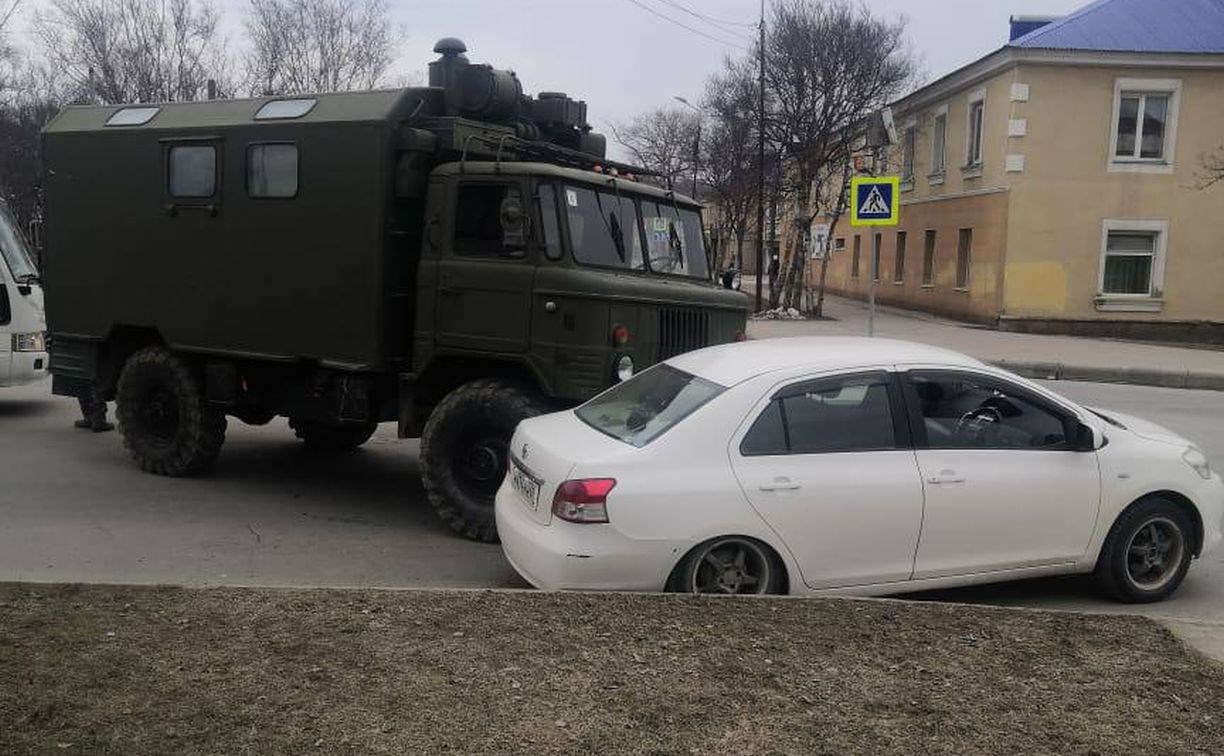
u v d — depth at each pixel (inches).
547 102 308.3
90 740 126.0
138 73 1323.8
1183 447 223.1
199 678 144.6
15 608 173.3
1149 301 954.7
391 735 129.0
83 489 308.7
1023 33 1195.9
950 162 1101.1
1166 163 946.7
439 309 265.6
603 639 161.9
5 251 437.4
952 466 200.4
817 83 1082.7
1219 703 145.7
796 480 191.2
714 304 275.6
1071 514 207.6
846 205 1172.5
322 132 274.4
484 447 259.6
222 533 263.9
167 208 306.7
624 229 270.7
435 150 268.8
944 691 147.0
